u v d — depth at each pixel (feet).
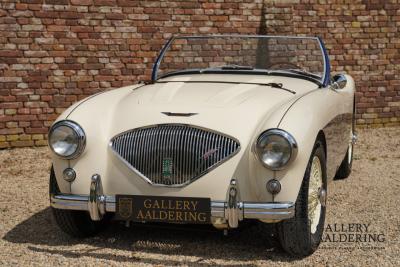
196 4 31.37
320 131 15.66
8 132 29.45
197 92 16.55
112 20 30.32
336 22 33.68
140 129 15.14
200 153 14.56
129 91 18.04
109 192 15.12
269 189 14.14
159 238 16.88
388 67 34.65
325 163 16.31
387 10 34.27
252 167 14.26
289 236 14.76
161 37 31.12
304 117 14.61
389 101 34.96
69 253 15.71
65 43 29.78
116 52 30.58
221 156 14.51
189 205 14.49
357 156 28.19
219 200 14.44
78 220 16.44
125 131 15.20
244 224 15.80
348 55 34.06
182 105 15.56
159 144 14.79
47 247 16.25
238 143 14.51
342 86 20.17
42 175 24.88
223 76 19.02
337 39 33.78
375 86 34.63
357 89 34.37
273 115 14.52
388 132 33.78
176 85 17.58
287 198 14.16
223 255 15.56
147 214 14.74
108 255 15.55
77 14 29.78
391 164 26.63
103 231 17.49
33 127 29.76
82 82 30.25
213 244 16.39
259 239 16.76
